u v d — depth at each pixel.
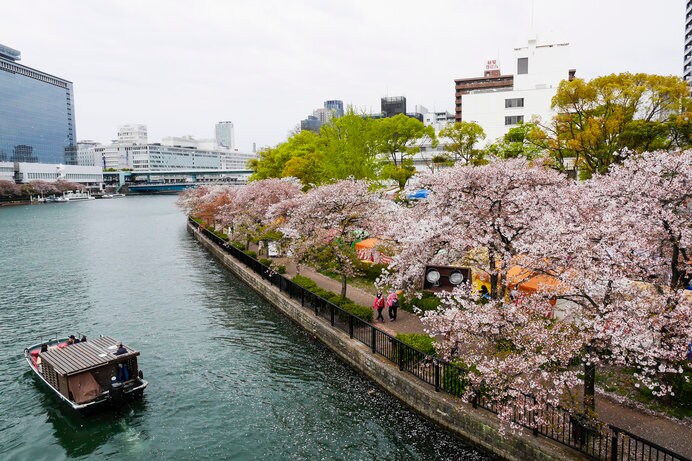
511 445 13.92
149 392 19.89
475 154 59.66
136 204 144.88
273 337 25.78
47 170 182.00
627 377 15.95
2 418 18.23
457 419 15.59
